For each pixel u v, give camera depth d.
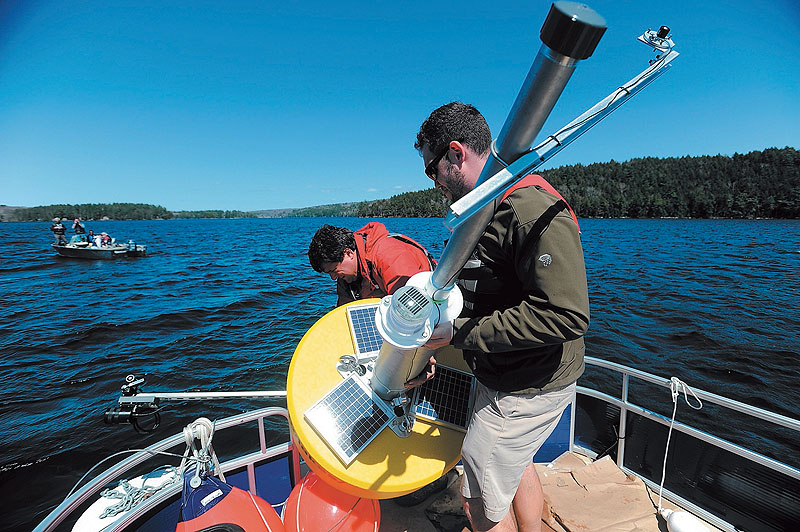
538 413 1.67
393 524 2.55
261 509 1.85
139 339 12.02
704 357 10.70
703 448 2.46
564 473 2.83
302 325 13.38
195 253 38.25
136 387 2.12
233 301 16.97
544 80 0.82
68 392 8.64
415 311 1.42
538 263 1.31
